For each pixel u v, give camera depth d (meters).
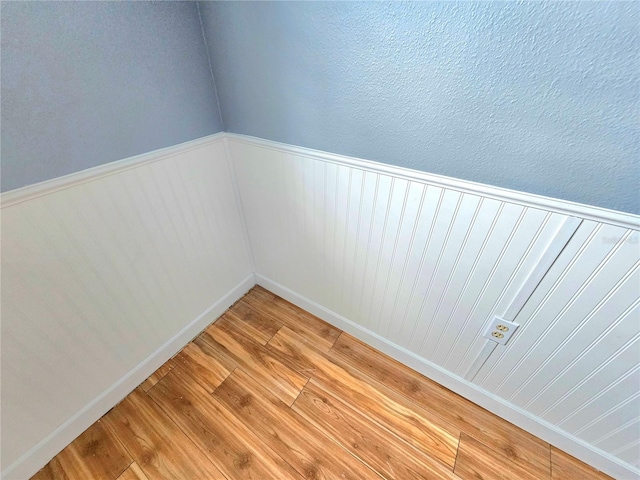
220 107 1.18
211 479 1.04
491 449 1.10
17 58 0.67
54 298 0.92
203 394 1.29
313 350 1.46
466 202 0.80
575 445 1.03
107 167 0.91
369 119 0.84
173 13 0.92
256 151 1.18
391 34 0.68
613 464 0.97
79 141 0.84
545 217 0.71
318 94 0.89
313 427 1.17
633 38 0.47
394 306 1.21
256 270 1.75
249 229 1.54
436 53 0.65
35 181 0.79
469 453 1.09
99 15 0.77
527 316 0.88
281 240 1.42
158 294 1.25
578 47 0.52
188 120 1.09
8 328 0.84
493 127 0.67
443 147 0.76
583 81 0.54
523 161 0.68
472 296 0.95
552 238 0.72
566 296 0.78
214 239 1.41
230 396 1.28
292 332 1.55
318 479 1.04
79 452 1.11
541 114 0.61
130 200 1.01
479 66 0.62
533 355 0.94
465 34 0.60
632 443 0.89
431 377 1.31
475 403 1.23
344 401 1.25
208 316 1.56
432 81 0.69
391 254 1.06
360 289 1.28
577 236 0.69
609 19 0.48
